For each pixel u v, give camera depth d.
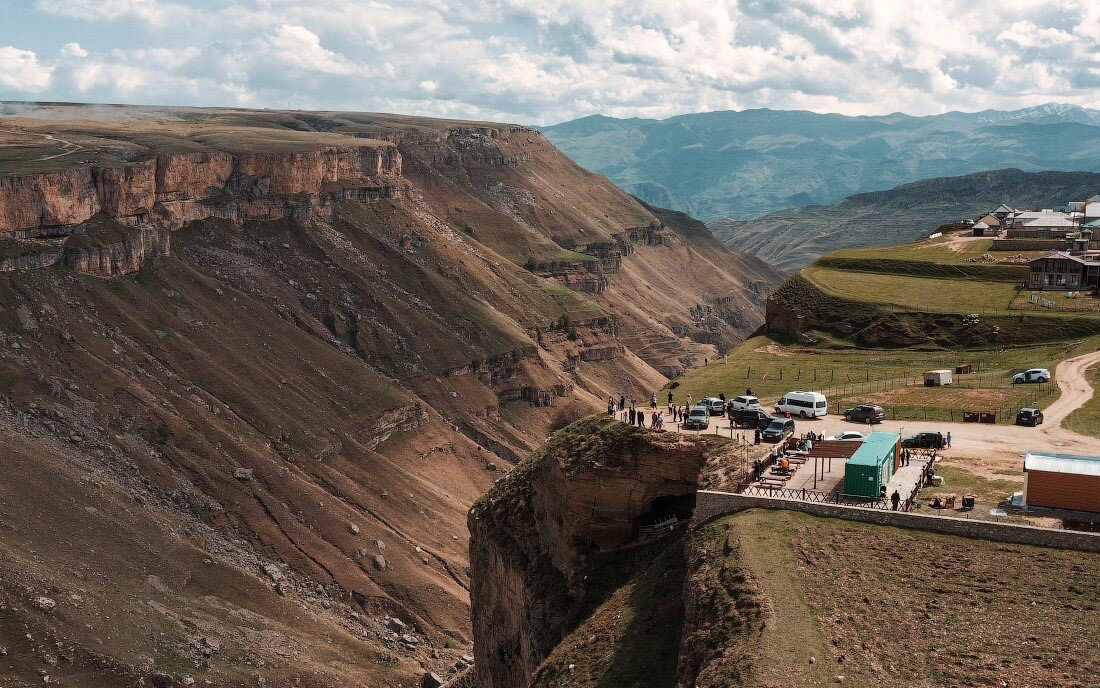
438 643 173.00
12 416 169.62
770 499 72.19
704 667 56.81
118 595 138.75
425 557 196.50
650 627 71.12
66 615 126.06
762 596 59.94
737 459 83.12
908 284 180.00
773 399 126.06
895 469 82.38
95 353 199.75
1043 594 58.09
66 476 159.75
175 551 159.38
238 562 168.38
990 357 144.00
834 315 169.00
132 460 177.75
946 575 61.12
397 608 177.75
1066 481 70.69
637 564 84.69
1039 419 103.06
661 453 87.94
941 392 120.56
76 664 120.56
